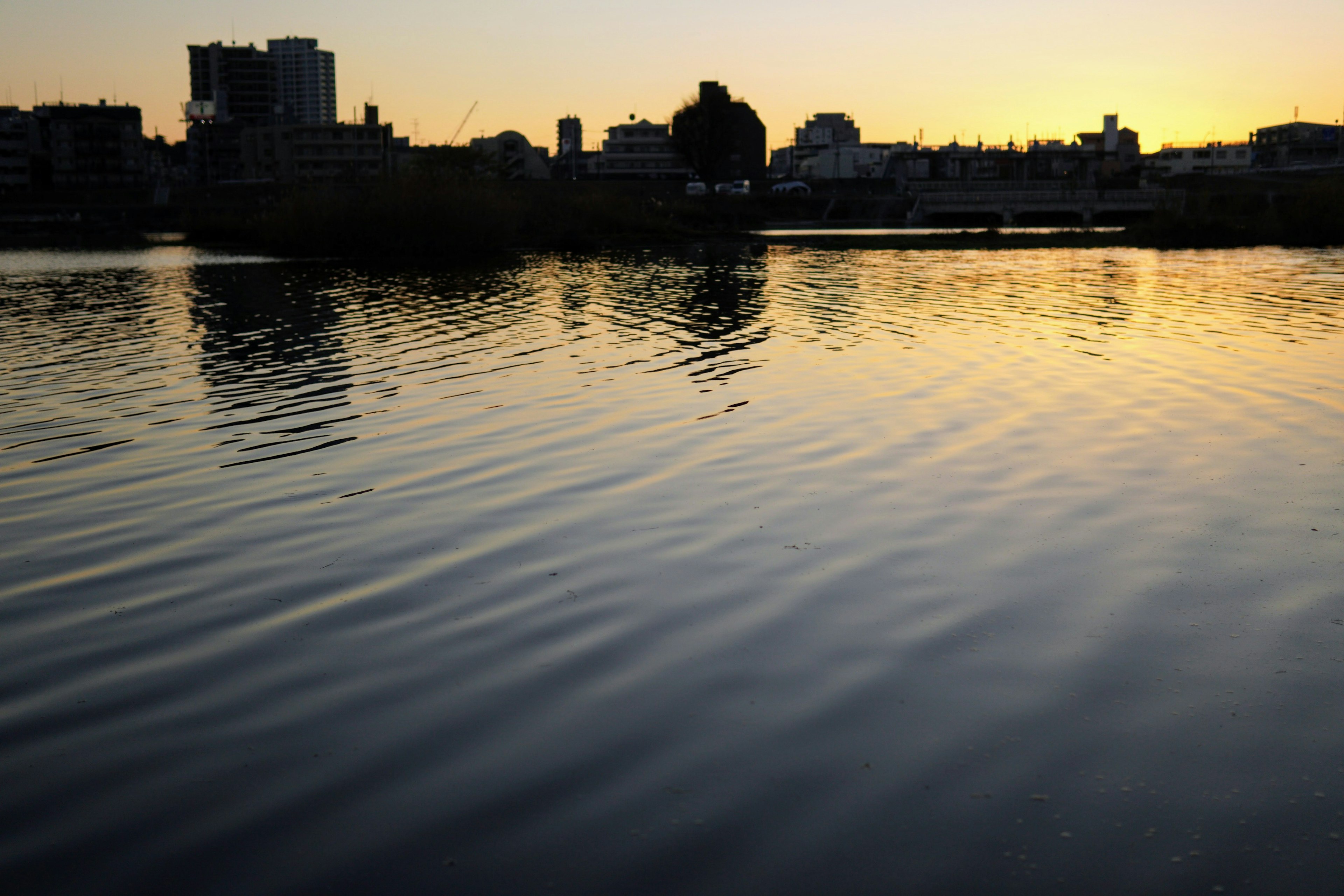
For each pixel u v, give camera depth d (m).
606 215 76.31
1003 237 71.94
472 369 18.45
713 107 137.88
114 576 8.42
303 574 8.38
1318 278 38.22
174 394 16.52
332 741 5.67
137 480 11.40
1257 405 14.50
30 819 4.98
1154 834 4.74
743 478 11.05
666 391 16.03
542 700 6.11
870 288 34.62
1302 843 4.66
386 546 9.03
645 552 8.74
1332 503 9.89
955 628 7.10
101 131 156.25
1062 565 8.34
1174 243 65.06
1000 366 17.95
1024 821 4.84
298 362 19.56
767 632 7.05
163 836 4.82
